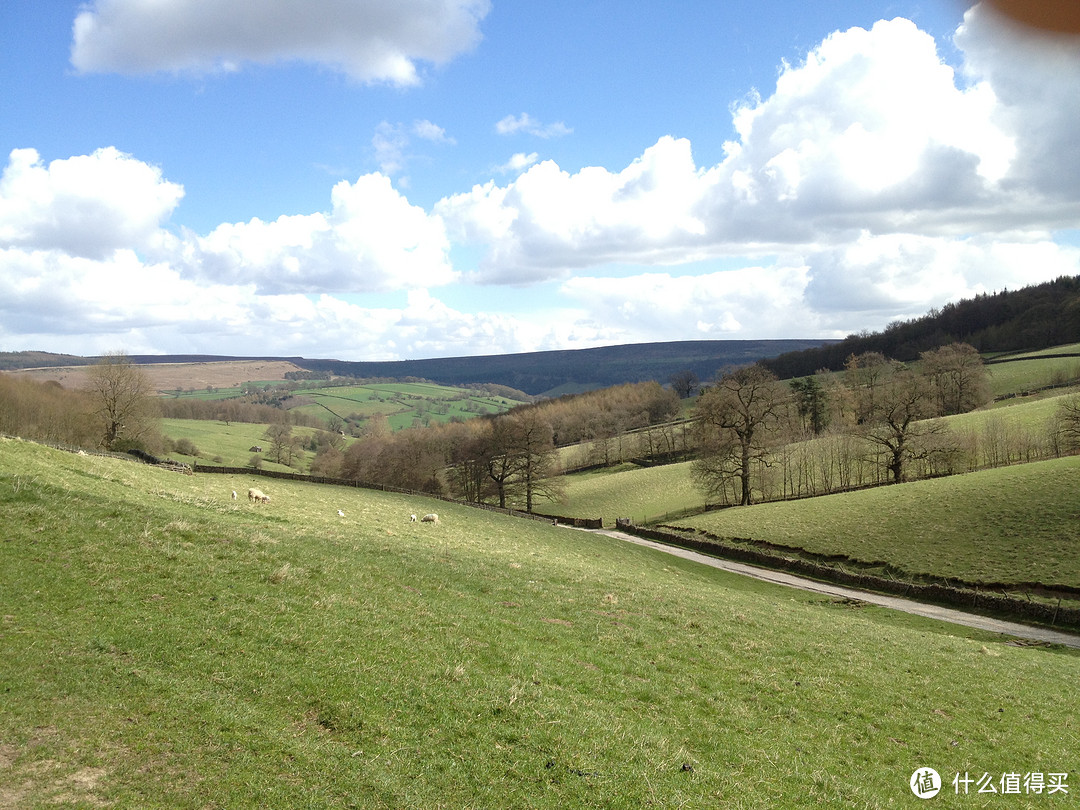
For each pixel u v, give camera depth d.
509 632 17.92
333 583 19.30
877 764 13.66
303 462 159.75
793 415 124.69
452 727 12.18
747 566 57.44
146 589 16.28
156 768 9.90
